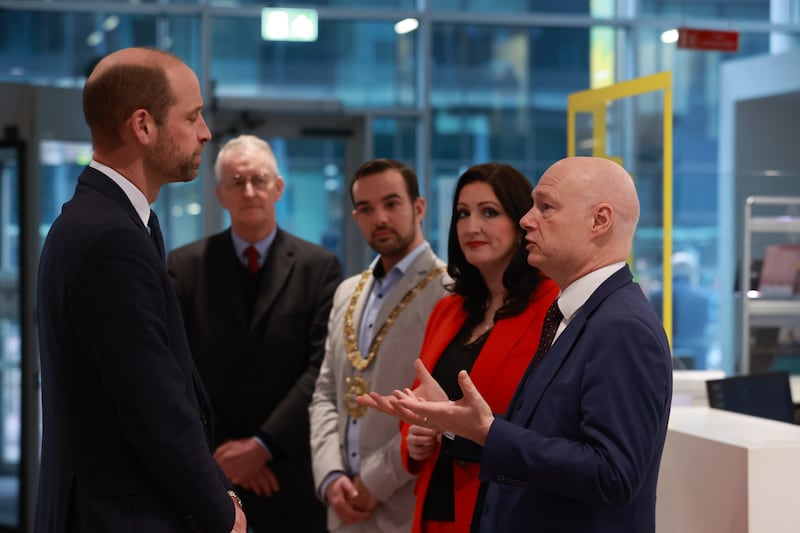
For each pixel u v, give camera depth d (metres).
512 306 2.36
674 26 8.88
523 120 8.67
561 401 1.77
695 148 9.02
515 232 2.42
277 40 8.16
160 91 2.04
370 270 3.06
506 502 1.85
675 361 4.69
